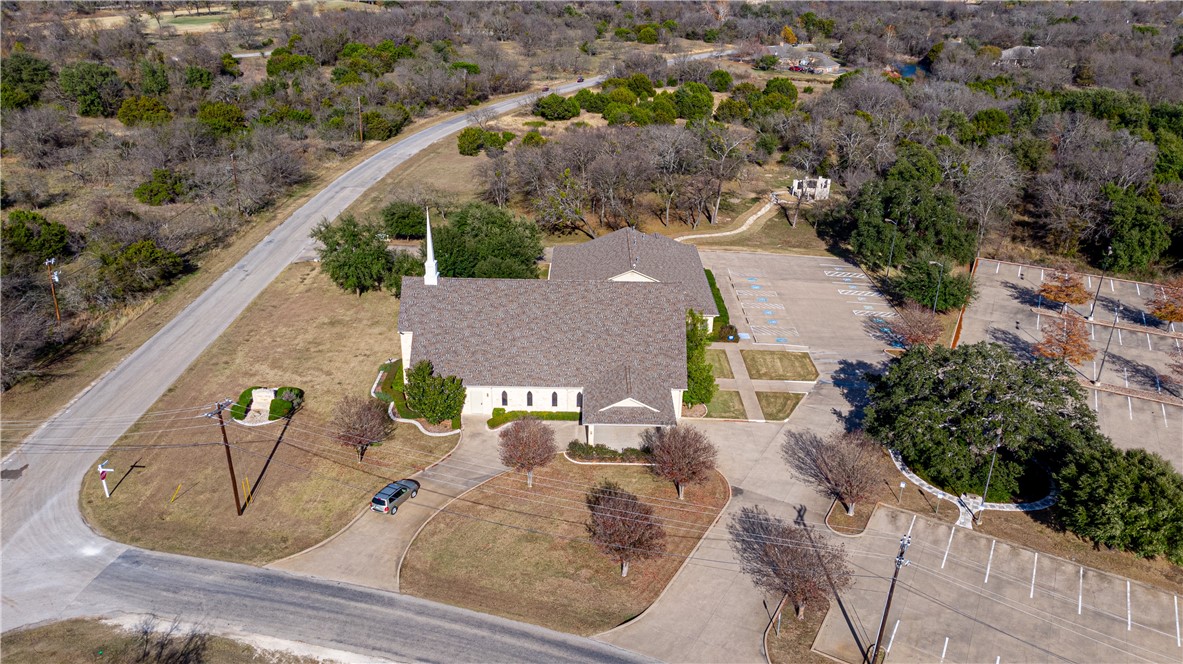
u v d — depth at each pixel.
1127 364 76.69
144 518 53.53
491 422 63.31
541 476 58.09
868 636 45.03
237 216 108.25
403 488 54.97
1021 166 117.88
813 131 135.12
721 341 79.75
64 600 46.56
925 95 148.25
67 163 120.31
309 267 94.25
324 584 48.19
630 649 43.94
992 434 55.44
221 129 129.50
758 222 114.25
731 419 65.94
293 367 72.62
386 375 70.50
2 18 198.12
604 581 48.72
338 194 118.38
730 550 51.31
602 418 58.69
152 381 70.12
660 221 112.88
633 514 50.09
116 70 158.25
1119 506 48.72
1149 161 109.88
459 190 120.75
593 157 113.25
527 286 65.50
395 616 45.91
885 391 60.97
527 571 49.38
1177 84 157.88
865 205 99.12
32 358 71.94
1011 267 100.44
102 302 81.75
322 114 145.12
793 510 55.19
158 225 98.81
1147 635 45.62
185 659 42.62
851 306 88.56
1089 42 199.50
